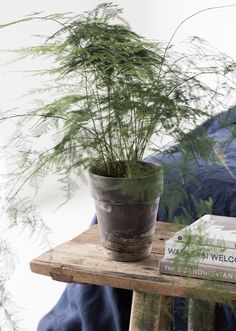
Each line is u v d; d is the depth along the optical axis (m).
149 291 1.25
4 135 3.52
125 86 1.21
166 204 1.30
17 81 3.71
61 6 4.05
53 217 3.59
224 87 1.30
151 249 1.39
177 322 1.67
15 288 2.66
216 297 1.19
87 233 1.53
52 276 1.34
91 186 1.31
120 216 1.30
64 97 1.25
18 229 3.28
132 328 1.36
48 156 1.24
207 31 4.43
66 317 1.99
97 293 1.87
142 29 4.82
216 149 1.20
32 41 3.83
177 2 4.57
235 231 1.31
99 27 1.23
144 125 1.23
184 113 1.18
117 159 1.29
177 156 1.57
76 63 1.20
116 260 1.35
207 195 1.80
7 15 3.62
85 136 1.23
